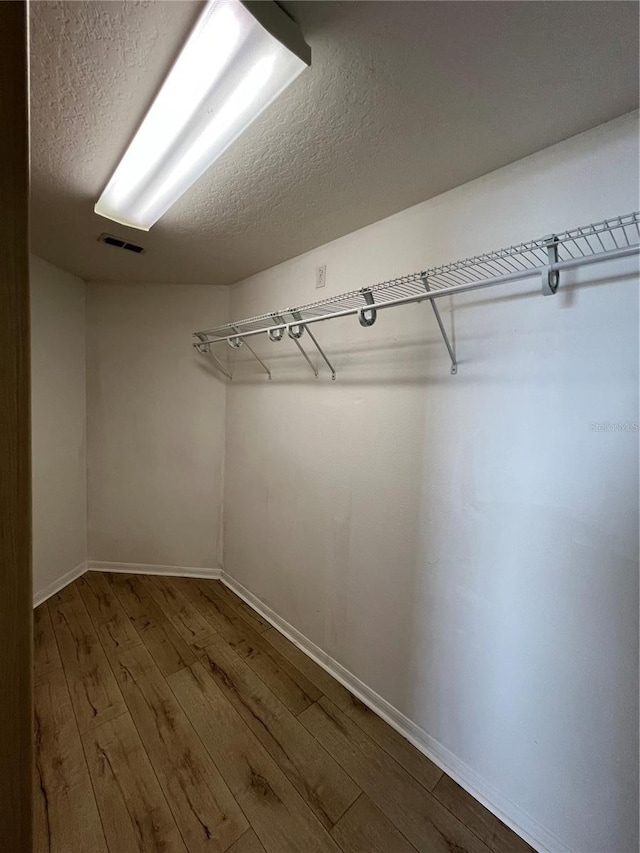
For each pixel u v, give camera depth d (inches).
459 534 51.6
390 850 43.5
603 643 39.4
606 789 39.2
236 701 64.1
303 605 78.6
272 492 87.0
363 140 42.4
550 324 42.5
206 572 107.2
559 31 29.2
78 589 98.2
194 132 39.9
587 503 40.3
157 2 27.6
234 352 100.0
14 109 14.1
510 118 38.6
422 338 55.4
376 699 63.2
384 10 28.0
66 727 57.4
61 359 95.3
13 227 14.4
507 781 46.7
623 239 37.6
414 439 57.0
